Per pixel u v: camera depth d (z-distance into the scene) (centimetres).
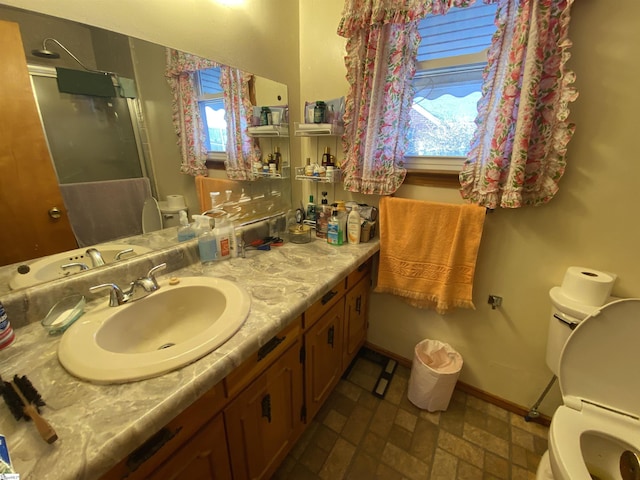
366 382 164
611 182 102
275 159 157
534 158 107
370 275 168
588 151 103
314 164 161
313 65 155
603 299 102
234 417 77
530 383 139
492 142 109
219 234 119
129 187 97
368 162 138
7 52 69
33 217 78
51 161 79
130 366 59
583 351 92
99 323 74
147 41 94
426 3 108
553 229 116
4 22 67
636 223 102
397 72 122
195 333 91
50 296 79
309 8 148
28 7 70
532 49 94
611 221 105
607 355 90
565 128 98
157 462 58
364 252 134
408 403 151
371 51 126
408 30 118
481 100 111
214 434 71
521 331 135
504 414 145
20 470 41
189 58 107
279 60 146
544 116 102
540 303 127
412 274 144
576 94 93
